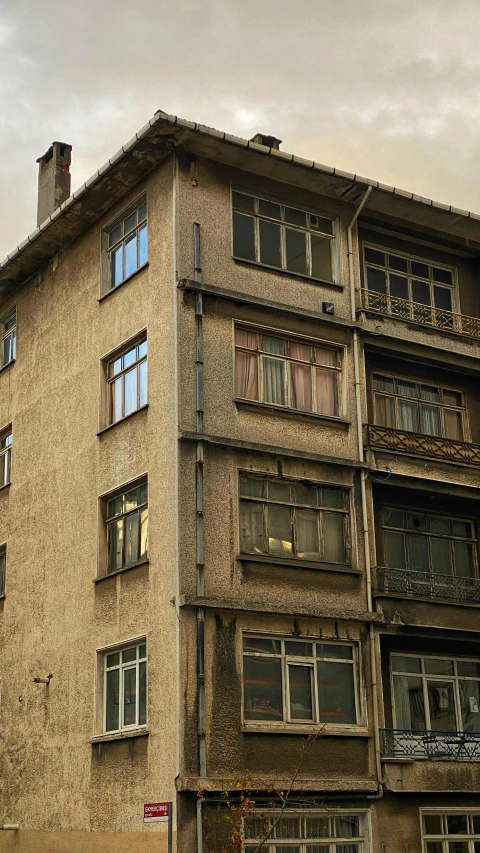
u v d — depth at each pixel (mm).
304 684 23359
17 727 27250
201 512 22859
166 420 23703
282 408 24859
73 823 24109
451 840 24203
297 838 22203
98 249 27688
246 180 26016
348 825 22984
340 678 23891
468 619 25891
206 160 25484
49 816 25062
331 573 24406
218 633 22344
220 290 24453
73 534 26469
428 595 25875
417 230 28797
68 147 31391
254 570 23359
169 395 23734
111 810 22938
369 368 27469
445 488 26750
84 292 28031
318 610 23609
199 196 25125
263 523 24047
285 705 22906
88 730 24266
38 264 30406
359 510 25250
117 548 25031
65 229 28453
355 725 23719
